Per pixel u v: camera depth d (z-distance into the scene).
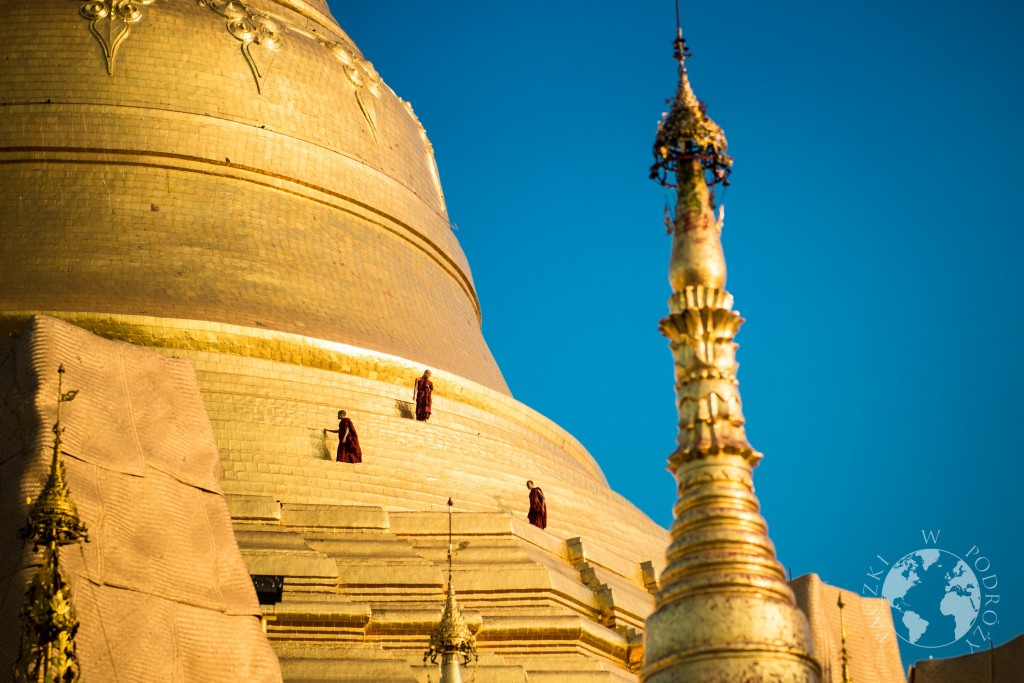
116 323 76.88
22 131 84.44
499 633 65.50
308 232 87.12
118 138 84.94
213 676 47.28
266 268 83.62
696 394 28.58
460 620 55.94
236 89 88.31
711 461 28.03
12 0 88.12
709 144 29.97
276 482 72.50
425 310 90.06
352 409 78.12
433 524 71.38
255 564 65.06
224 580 49.56
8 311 76.75
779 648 26.05
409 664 61.84
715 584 26.55
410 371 81.69
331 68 92.50
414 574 67.12
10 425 49.38
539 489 76.19
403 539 70.81
